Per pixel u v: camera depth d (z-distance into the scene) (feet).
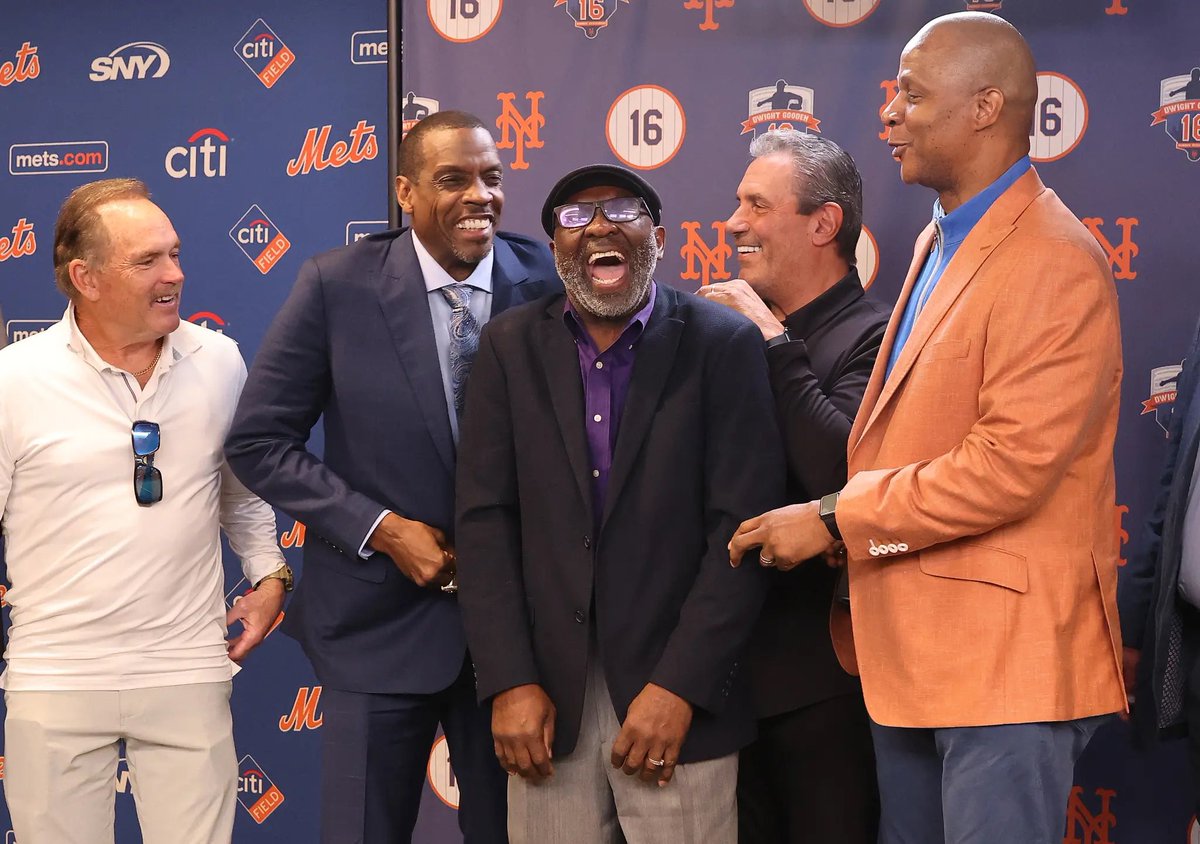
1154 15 9.66
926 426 6.88
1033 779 6.58
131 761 8.27
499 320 7.97
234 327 11.27
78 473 7.98
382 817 8.30
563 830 7.53
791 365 7.98
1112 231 9.81
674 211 10.39
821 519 7.03
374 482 8.32
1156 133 9.71
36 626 8.04
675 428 7.50
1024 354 6.55
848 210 8.73
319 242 11.12
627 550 7.43
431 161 8.36
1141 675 8.55
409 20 10.58
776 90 10.20
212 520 8.45
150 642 8.07
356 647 8.36
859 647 7.13
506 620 7.48
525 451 7.60
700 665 7.23
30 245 11.56
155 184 11.34
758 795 8.66
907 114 7.13
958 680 6.70
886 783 7.40
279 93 11.13
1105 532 6.98
